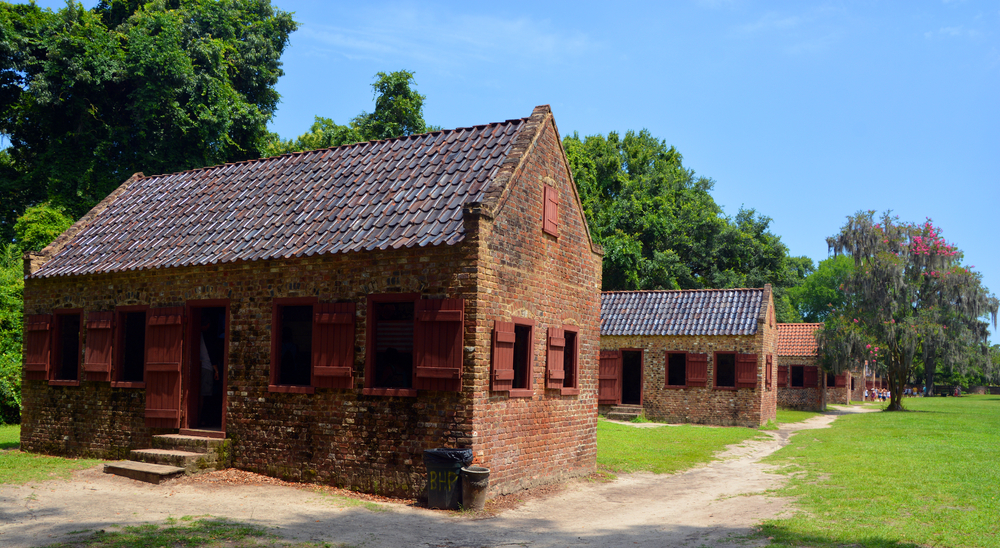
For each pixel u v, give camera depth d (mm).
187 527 8969
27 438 16172
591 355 15633
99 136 32531
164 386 14062
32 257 16109
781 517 10328
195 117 33344
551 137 14148
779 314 57656
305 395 12570
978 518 9578
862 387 56500
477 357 11141
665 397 29969
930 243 39281
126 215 17297
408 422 11570
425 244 11414
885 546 8141
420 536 9195
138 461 13109
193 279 14047
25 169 35062
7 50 30125
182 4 36344
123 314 15117
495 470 11758
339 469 12117
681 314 30641
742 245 48719
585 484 14203
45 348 15945
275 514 10086
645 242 47031
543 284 13547
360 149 16156
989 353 38719
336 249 12227
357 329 12164
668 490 13773
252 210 15070
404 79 39438
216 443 13023
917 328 37938
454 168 13695
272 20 39688
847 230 40906
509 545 8914
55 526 8945
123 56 31438
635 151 55188
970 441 20625
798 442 21969
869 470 14398
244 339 13305
